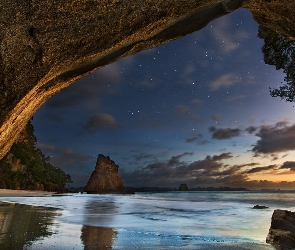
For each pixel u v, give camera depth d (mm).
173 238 6062
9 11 2910
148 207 17922
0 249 4234
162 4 3447
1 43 3002
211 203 28750
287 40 10945
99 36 3363
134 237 5891
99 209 14469
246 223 10164
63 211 11656
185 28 4078
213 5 3967
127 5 3260
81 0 3016
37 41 3094
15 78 3164
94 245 4816
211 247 5223
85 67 3814
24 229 6176
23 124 4199
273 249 5215
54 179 60656
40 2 2928
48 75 3402
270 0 4344
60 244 4727
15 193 31734
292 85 12203
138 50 4133
